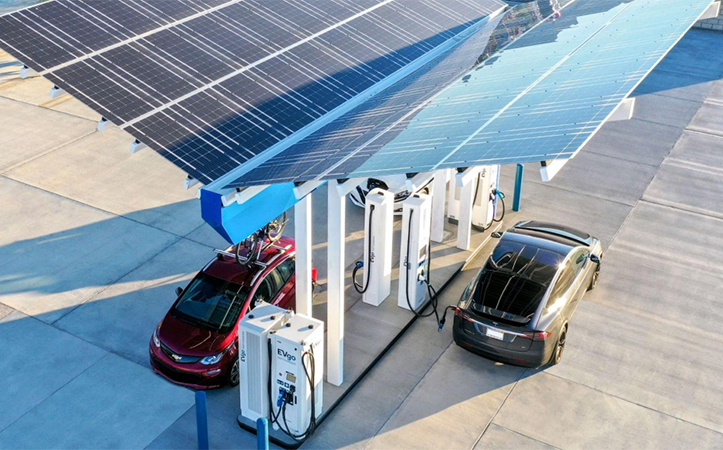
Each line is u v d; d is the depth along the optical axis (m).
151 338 11.59
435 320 12.84
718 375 11.64
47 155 18.25
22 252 14.45
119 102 9.93
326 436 10.32
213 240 15.12
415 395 11.12
